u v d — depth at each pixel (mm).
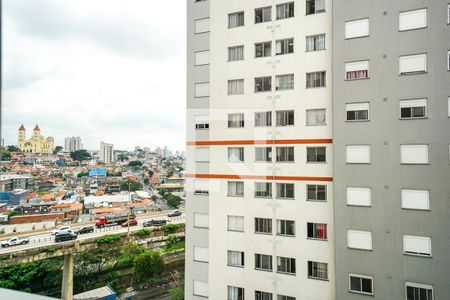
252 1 20875
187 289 21219
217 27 21703
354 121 17562
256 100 20578
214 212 21031
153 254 52844
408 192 16359
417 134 16328
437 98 16016
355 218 17281
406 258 16141
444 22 16031
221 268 20531
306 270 18719
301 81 19516
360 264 16984
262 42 20578
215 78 21578
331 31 18891
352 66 17781
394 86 16812
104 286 48250
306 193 19125
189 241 21438
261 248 19797
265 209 19922
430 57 16203
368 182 17125
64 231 52594
